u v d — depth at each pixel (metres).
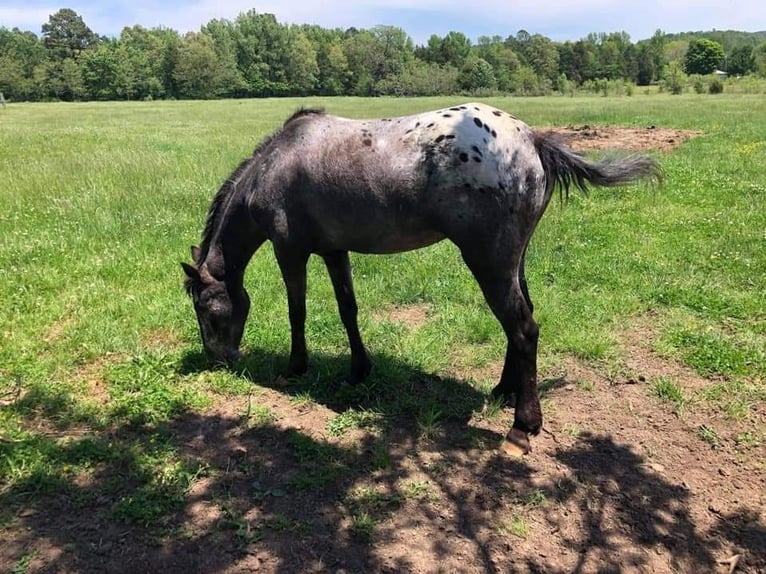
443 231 3.98
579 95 65.75
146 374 4.98
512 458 4.06
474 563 3.21
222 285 4.99
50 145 17.20
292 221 4.44
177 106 48.53
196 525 3.40
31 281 6.71
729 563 3.24
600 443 4.23
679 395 4.70
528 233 4.09
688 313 6.14
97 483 3.71
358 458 4.05
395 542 3.33
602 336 5.64
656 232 8.61
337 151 4.16
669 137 18.20
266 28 94.12
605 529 3.47
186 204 10.17
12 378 4.86
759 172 12.29
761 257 7.37
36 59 85.81
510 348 4.60
